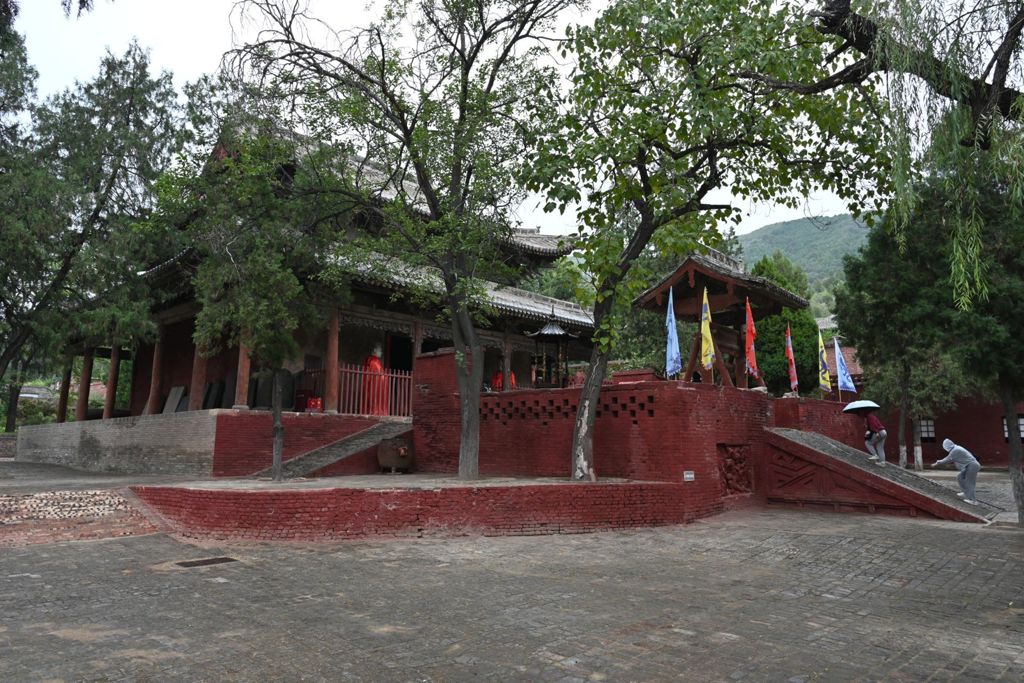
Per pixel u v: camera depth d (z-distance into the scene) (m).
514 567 8.30
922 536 10.62
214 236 13.23
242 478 15.41
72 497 11.31
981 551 9.47
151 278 20.23
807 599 6.89
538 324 25.66
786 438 14.81
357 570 7.98
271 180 13.75
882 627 5.89
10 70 18.95
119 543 9.36
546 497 10.95
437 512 10.36
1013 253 12.46
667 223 12.32
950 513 12.50
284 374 20.30
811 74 11.74
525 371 28.52
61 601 6.50
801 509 14.26
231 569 7.94
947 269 14.91
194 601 6.53
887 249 16.64
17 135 19.44
